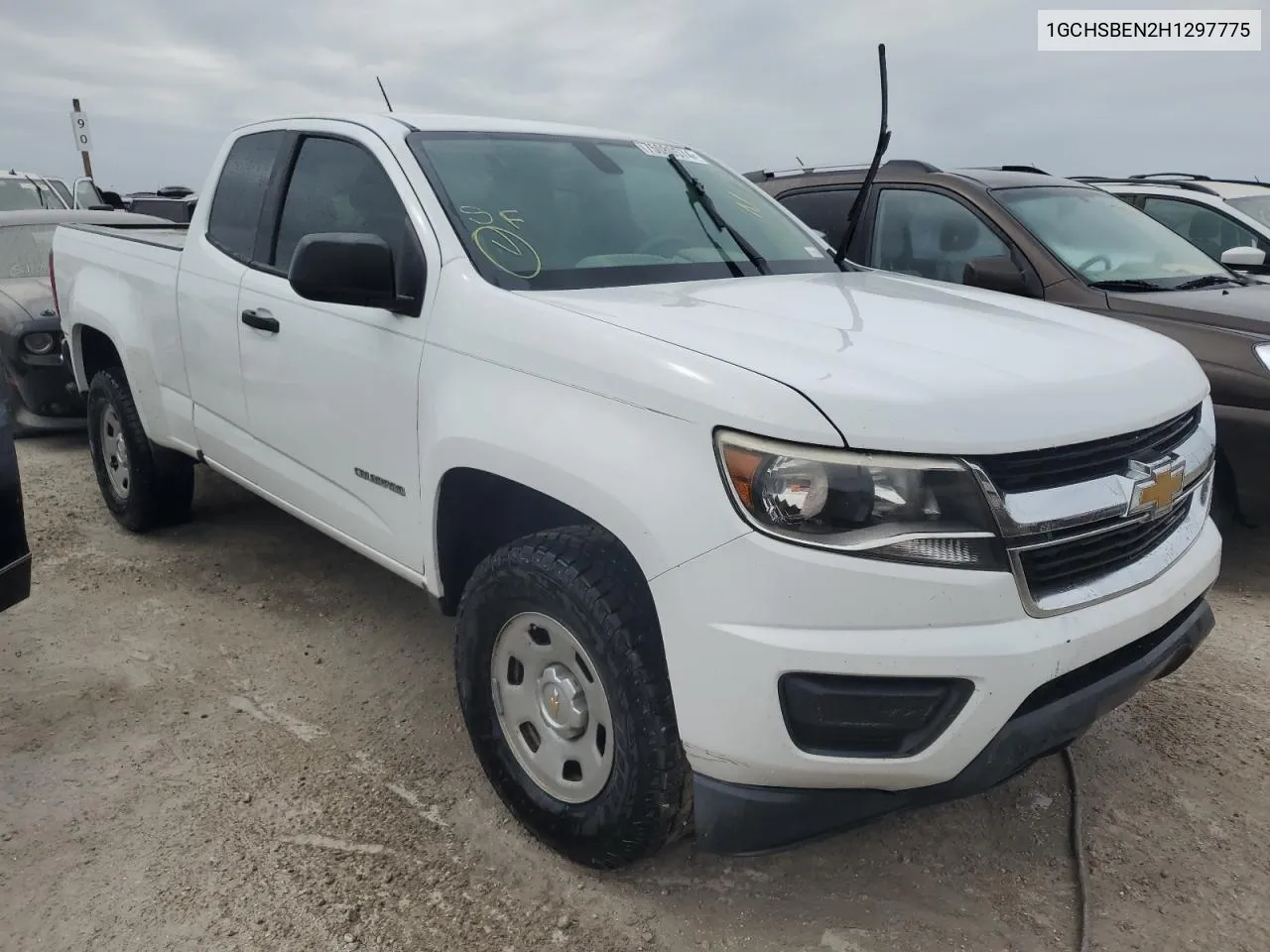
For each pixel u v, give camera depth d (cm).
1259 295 455
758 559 193
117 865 254
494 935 233
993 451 194
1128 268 491
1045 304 302
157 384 424
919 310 267
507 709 260
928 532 191
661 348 215
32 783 288
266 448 359
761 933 235
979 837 271
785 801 204
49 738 311
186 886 247
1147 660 229
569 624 230
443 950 228
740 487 195
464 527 280
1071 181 568
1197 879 254
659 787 220
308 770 296
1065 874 257
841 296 283
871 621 192
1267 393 398
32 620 391
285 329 329
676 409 204
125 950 227
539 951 228
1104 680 220
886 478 191
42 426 663
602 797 235
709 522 197
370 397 293
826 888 251
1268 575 444
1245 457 406
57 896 244
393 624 395
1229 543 478
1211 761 305
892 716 196
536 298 254
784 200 613
